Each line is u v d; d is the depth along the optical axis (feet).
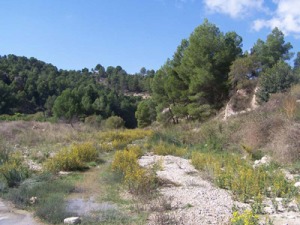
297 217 23.57
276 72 81.71
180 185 34.60
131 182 31.53
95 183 35.04
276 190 29.96
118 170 37.45
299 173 39.40
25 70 290.97
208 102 108.68
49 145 66.13
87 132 100.48
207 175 38.11
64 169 41.88
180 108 115.75
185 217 23.86
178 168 43.52
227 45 106.73
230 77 100.73
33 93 242.78
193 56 106.73
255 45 118.32
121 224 22.94
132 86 398.21
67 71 378.53
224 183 33.99
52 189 31.40
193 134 73.10
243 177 31.53
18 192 29.63
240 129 64.44
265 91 81.20
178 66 120.88
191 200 28.78
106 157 52.49
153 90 137.08
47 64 375.66
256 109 73.56
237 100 96.02
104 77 467.93
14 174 34.09
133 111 250.57
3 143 53.42
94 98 234.38
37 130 86.84
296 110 57.82
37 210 25.54
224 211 25.54
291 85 77.41
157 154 58.03
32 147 63.77
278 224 21.98
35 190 30.42
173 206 26.89
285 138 47.09
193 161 46.09
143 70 458.50
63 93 168.35
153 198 29.07
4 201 29.12
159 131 83.92
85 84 299.38
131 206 26.89
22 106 222.07
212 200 28.96
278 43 115.85
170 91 122.11
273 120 55.67
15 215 25.57
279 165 43.32
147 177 32.53
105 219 23.89
